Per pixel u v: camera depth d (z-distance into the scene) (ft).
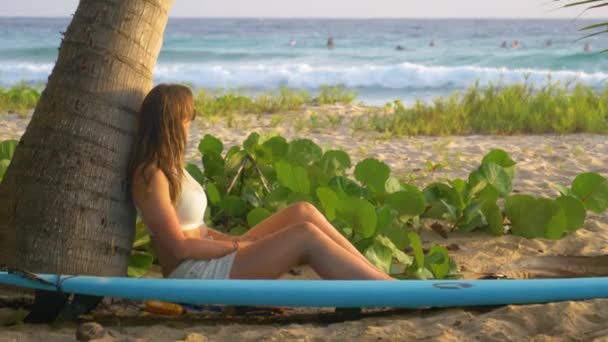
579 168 30.07
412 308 13.92
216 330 12.74
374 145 35.88
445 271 15.62
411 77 89.45
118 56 13.48
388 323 12.85
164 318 13.61
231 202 19.39
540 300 13.20
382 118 43.57
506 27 300.81
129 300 14.25
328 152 21.80
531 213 19.61
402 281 12.98
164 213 13.23
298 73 91.20
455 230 20.24
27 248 13.37
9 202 13.58
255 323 13.44
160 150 13.26
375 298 12.57
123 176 13.69
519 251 18.74
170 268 13.67
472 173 20.89
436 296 12.76
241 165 20.51
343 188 19.29
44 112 13.56
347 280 12.91
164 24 14.19
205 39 186.80
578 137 38.81
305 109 49.44
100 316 13.60
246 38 196.75
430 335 12.20
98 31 13.43
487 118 42.57
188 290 12.47
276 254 13.25
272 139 21.79
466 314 13.15
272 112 48.47
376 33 250.16
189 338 12.10
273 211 19.11
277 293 12.47
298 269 17.15
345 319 13.52
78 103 13.39
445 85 88.74
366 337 12.10
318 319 13.57
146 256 15.88
